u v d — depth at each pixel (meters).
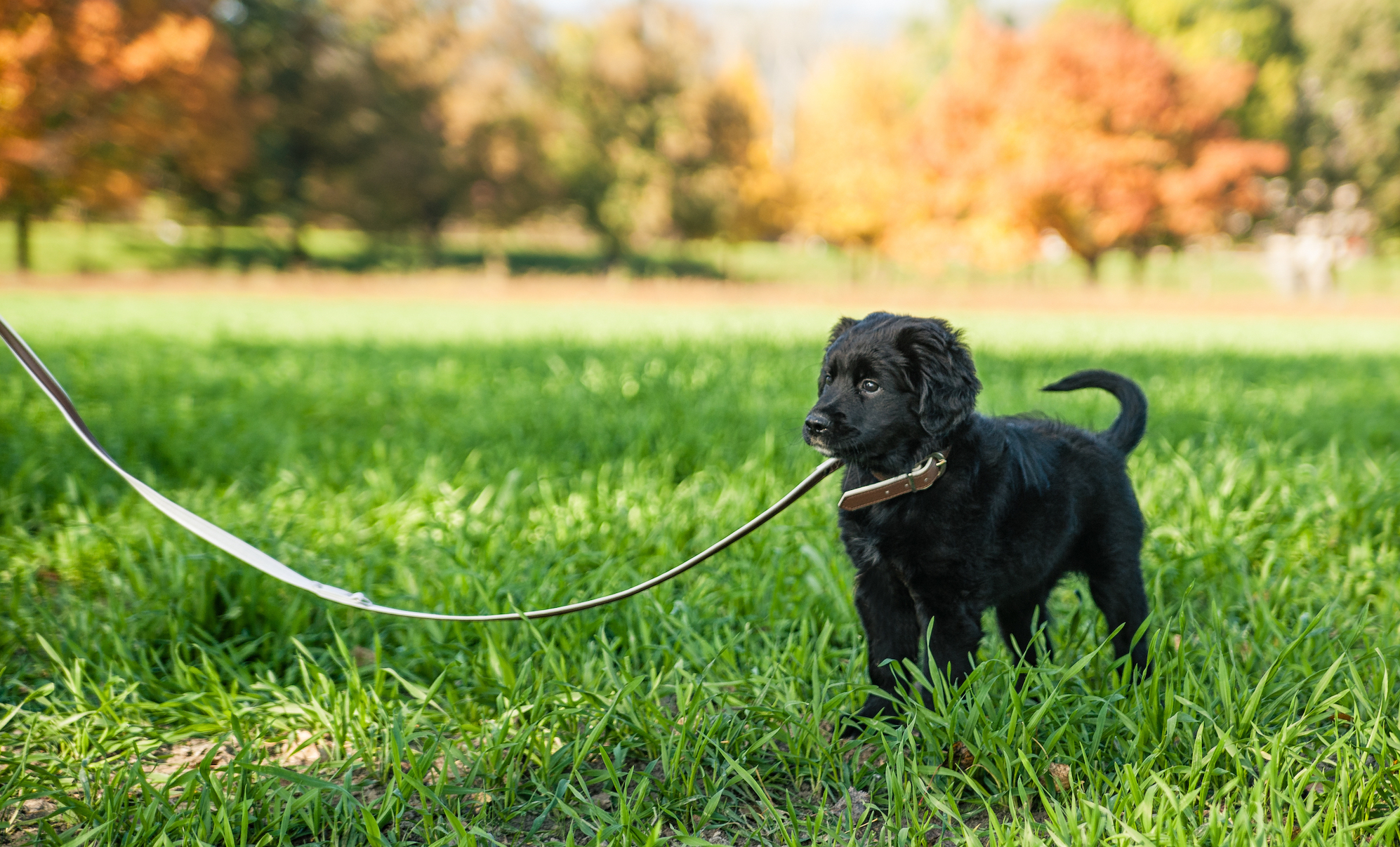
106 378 9.87
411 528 4.84
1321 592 3.93
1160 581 3.92
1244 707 2.81
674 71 45.25
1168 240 37.81
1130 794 2.48
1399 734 2.65
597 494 5.25
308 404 8.67
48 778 2.80
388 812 2.62
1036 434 3.45
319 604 3.95
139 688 3.37
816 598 3.85
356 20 40.91
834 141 41.28
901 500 3.07
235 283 36.12
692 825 2.66
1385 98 41.72
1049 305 34.72
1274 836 2.30
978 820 2.69
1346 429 7.67
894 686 3.19
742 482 5.40
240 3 38.91
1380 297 39.75
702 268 53.06
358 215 42.28
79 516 4.68
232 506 5.16
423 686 3.44
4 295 25.59
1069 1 45.53
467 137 41.25
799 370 10.41
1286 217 43.59
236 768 2.71
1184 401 8.64
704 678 3.18
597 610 3.78
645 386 9.30
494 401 8.62
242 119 32.41
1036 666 3.40
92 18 25.61
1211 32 41.84
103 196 29.05
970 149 34.75
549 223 55.78
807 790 2.88
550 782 2.79
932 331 3.06
